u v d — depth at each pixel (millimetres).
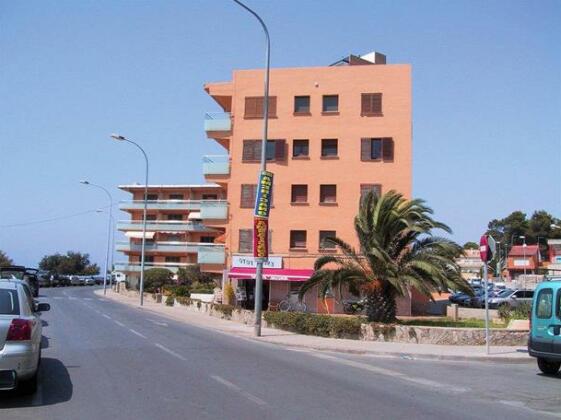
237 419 7832
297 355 15852
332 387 10602
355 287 22812
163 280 61219
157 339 18375
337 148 42938
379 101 42719
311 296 39469
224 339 19703
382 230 22406
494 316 33625
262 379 11188
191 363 13117
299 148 43719
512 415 8781
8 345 8477
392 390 10617
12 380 8391
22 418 7762
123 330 21219
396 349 17281
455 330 18984
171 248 72938
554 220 105500
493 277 87375
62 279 82875
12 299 9336
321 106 43469
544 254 101188
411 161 41969
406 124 42219
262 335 20875
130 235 74062
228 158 45188
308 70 44000
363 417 8195
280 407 8648
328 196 42969
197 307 36344
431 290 22359
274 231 42844
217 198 78750
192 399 9086
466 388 11234
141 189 79875
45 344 16031
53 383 10305
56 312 30047
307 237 42406
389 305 22516
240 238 43594
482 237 16969
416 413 8617
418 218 22609
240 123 44625
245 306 42531
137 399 9039
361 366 14047
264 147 22156
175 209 76750
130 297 57656
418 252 22469
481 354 16516
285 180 43281
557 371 13922
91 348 15453
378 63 50500
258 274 21141
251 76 44938
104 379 10773
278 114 44000
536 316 13977
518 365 15547
